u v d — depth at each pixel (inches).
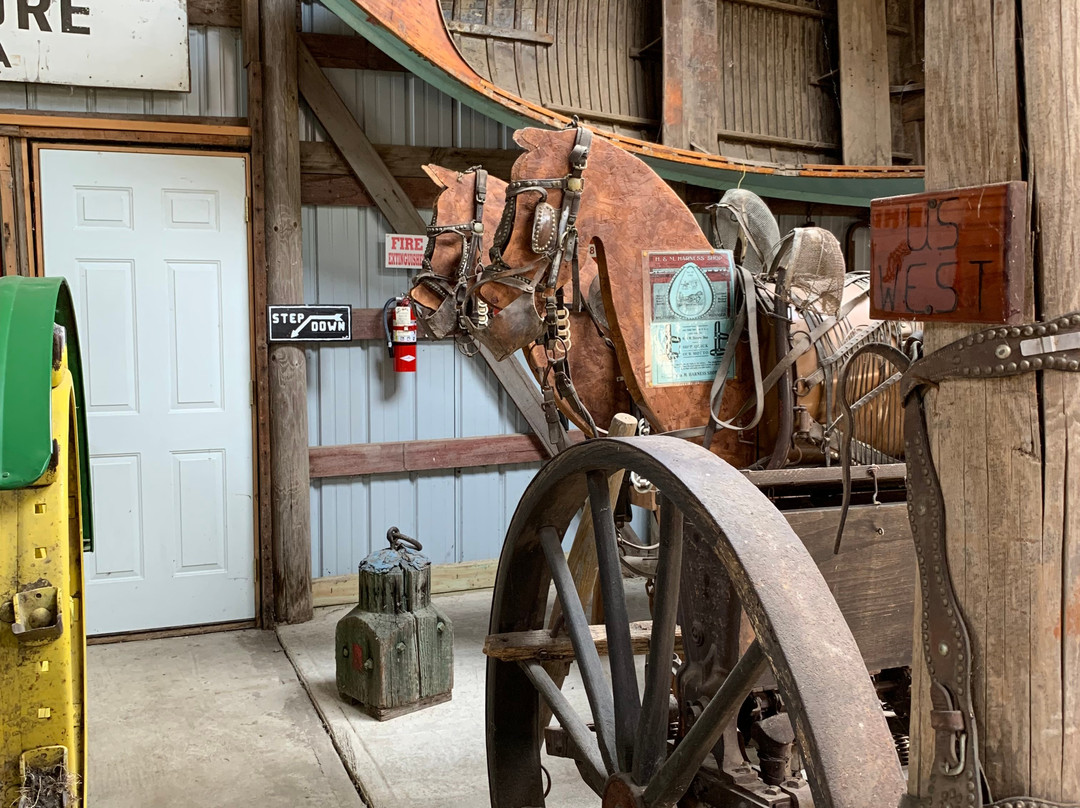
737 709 55.6
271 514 175.5
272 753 123.8
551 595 185.6
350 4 138.6
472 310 118.0
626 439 64.9
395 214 179.3
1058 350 46.8
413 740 127.0
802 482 92.3
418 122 183.8
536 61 180.5
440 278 122.9
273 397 172.2
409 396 186.4
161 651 162.6
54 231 160.4
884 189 198.7
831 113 216.2
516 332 116.2
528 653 79.4
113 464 166.9
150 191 165.0
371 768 118.8
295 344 172.9
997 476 49.1
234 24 169.2
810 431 107.4
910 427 54.2
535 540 80.4
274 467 173.6
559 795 112.6
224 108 170.6
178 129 164.2
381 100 181.0
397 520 187.9
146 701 140.6
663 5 184.4
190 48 167.9
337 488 183.3
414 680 135.6
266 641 168.1
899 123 221.0
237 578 175.3
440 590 190.5
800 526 83.7
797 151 210.2
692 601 76.5
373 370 183.5
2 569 54.1
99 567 167.0
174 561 171.5
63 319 82.4
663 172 182.1
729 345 113.0
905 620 88.5
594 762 69.5
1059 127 47.1
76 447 71.2
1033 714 48.3
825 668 48.8
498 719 83.3
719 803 73.2
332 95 174.7
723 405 115.6
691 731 57.3
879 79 213.3
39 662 54.7
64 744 55.4
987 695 49.6
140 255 165.5
